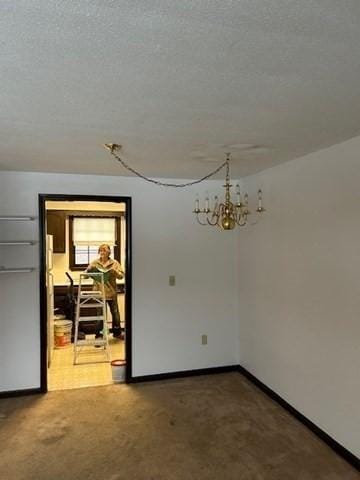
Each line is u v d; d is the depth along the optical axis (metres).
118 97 1.80
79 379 4.14
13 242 3.58
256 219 3.90
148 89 1.70
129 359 4.04
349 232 2.56
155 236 4.11
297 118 2.11
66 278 6.41
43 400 3.59
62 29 1.21
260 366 3.86
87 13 1.12
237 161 3.26
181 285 4.20
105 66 1.47
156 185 4.11
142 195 4.07
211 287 4.31
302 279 3.10
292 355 3.26
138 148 2.78
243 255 4.22
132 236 4.04
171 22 1.17
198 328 4.27
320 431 2.89
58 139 2.53
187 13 1.12
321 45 1.32
